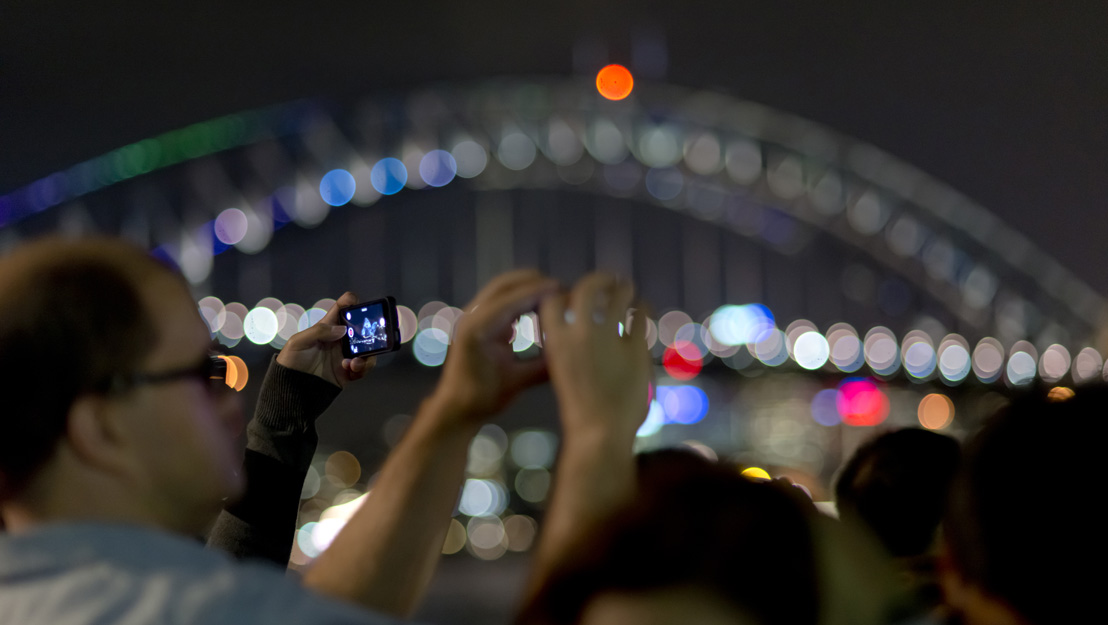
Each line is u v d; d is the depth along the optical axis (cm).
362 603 168
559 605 113
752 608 108
